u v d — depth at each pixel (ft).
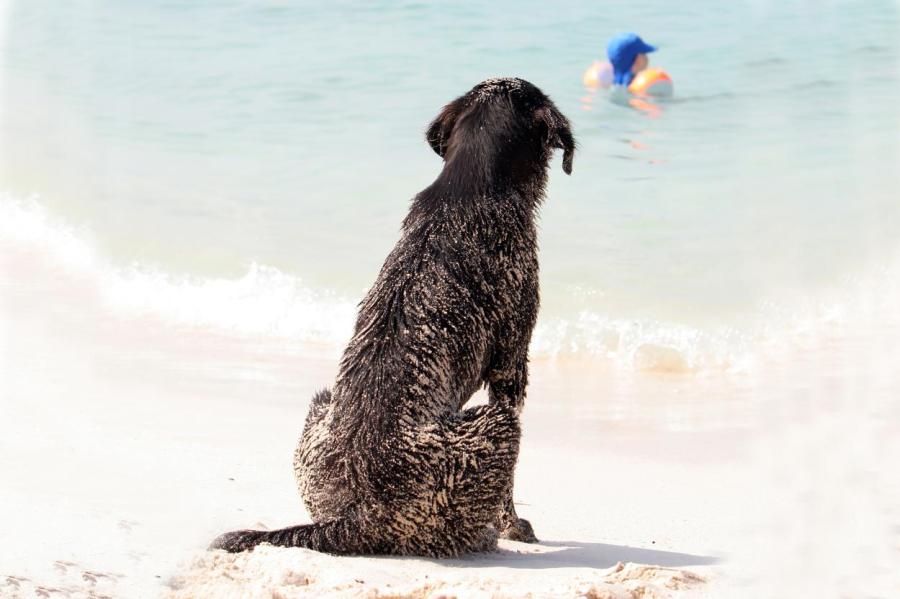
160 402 37.65
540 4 101.60
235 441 33.73
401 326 24.61
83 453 30.66
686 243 57.21
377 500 23.91
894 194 62.80
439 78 83.46
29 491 26.22
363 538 24.14
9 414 34.47
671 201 62.90
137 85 86.43
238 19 101.76
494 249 25.88
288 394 39.86
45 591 19.99
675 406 40.37
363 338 24.95
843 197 62.85
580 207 62.13
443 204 26.32
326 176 67.31
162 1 109.70
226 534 24.17
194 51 93.66
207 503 27.30
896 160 68.08
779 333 47.34
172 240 58.85
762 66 87.61
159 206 63.77
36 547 22.39
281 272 54.13
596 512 29.86
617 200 63.05
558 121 27.27
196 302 51.26
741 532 27.96
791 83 83.97
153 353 44.39
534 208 27.61
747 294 51.13
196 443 33.12
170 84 86.43
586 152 71.56
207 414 36.58
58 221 61.93
